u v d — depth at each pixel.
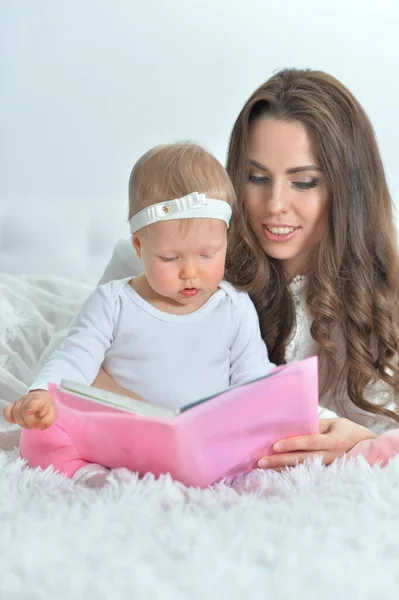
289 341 1.82
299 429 1.31
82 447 1.30
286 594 0.90
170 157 1.51
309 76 1.78
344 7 3.54
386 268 1.85
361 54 3.54
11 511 1.07
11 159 3.97
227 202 1.51
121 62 3.80
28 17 3.85
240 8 3.69
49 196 3.90
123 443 1.24
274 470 1.30
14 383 1.73
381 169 1.84
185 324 1.54
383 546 1.01
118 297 1.55
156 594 0.89
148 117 3.81
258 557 0.97
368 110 3.51
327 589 0.91
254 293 1.80
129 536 1.00
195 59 3.76
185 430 1.18
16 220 3.86
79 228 3.85
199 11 3.72
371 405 1.79
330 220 1.77
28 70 3.88
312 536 1.02
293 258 1.83
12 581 0.91
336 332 1.84
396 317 1.83
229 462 1.28
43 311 2.07
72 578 0.90
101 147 3.86
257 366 1.57
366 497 1.13
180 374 1.52
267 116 1.73
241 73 3.73
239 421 1.24
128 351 1.53
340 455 1.35
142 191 1.49
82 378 1.49
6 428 1.62
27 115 3.89
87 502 1.10
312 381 1.27
